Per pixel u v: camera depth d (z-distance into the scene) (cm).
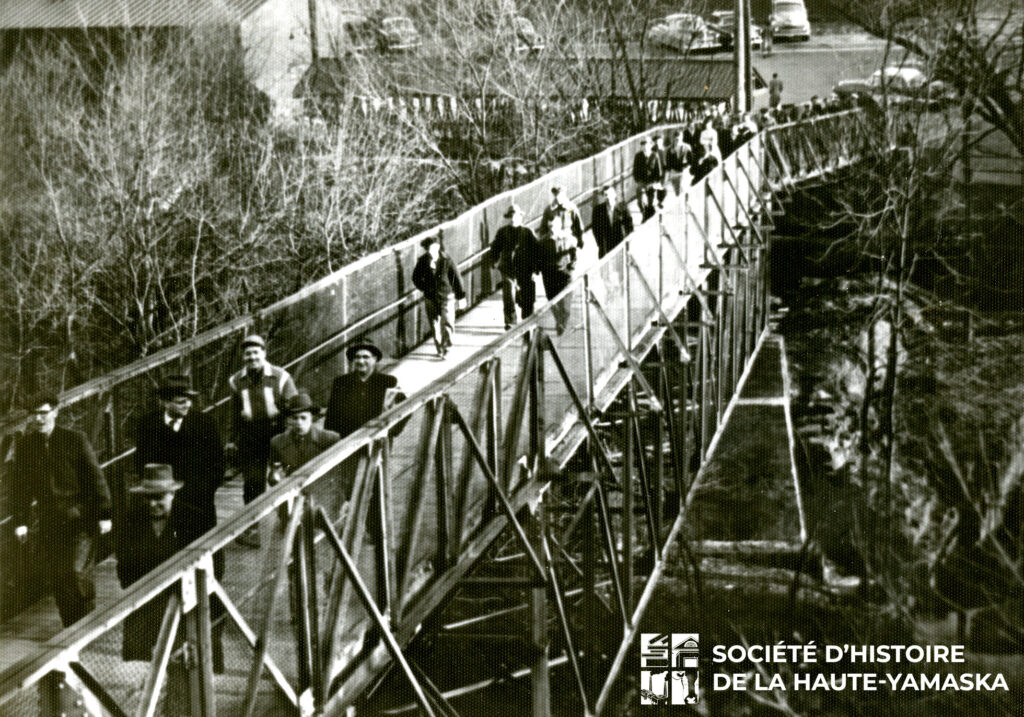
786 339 4841
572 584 2131
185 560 621
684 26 5859
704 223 2381
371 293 1805
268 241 3644
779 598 2802
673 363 1775
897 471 4012
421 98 4666
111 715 583
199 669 636
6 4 4062
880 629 2912
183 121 3925
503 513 1055
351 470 973
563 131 4931
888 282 4819
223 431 1391
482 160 4584
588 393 1431
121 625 830
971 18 4325
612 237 2364
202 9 4406
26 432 942
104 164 3575
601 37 5503
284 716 740
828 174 4875
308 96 4497
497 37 4759
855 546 3166
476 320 2119
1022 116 4397
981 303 4750
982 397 4488
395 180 4078
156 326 3306
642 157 2772
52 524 939
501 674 1931
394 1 4822
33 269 3291
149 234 3384
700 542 2934
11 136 3694
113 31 4159
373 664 829
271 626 697
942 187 4719
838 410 4547
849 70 5950
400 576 878
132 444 1419
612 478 1522
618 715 2364
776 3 6097
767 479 3148
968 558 3212
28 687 556
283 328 1505
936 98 4647
